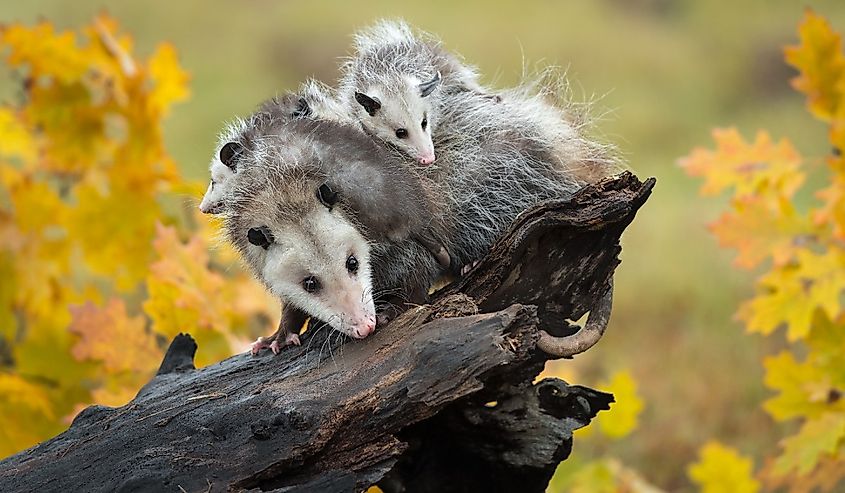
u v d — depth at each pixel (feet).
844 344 23.24
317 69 68.44
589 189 16.90
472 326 15.57
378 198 17.24
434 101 20.72
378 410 15.64
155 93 28.71
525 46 71.56
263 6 78.02
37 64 28.27
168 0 76.84
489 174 19.51
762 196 24.08
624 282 44.19
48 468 15.88
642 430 33.27
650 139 62.54
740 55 74.23
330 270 16.90
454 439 18.19
